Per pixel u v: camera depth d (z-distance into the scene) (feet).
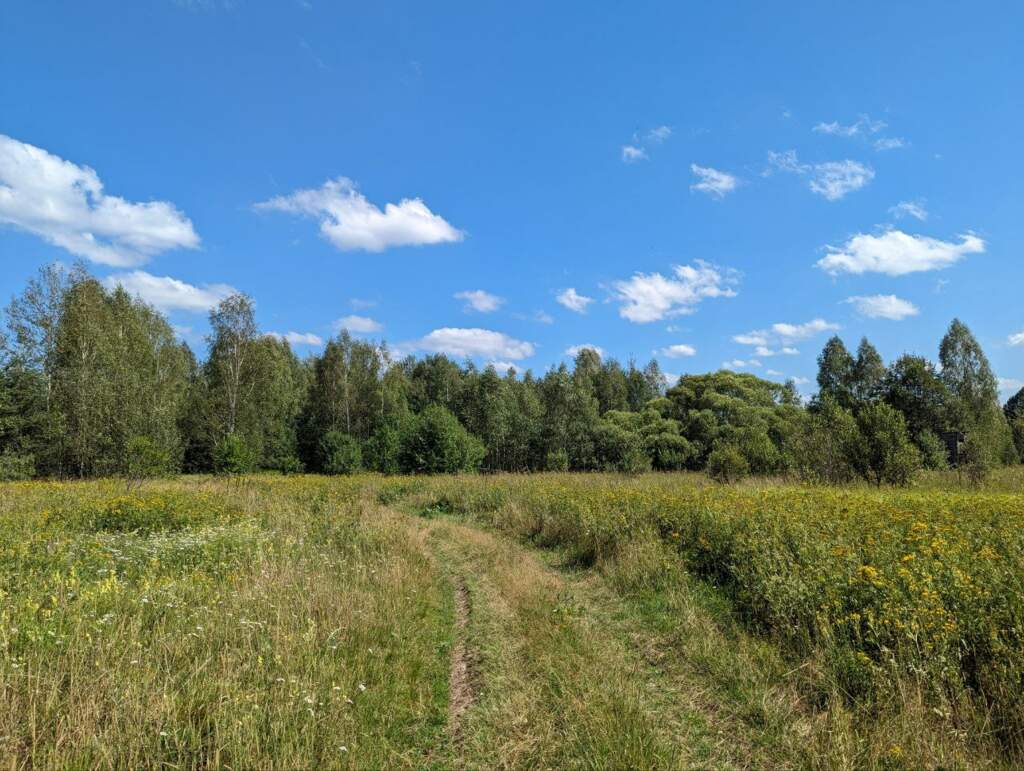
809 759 12.92
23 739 12.42
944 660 14.06
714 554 26.68
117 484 66.85
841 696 15.16
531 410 154.92
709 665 18.01
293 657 16.48
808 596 18.80
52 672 14.57
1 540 28.19
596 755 13.25
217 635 17.63
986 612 15.42
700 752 13.64
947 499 37.83
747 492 47.37
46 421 103.09
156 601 19.88
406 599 24.02
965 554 19.47
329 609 20.42
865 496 42.65
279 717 13.37
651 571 27.32
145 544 28.78
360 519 44.34
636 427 145.38
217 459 108.47
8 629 16.28
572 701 15.72
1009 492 51.11
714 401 137.39
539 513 44.14
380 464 120.67
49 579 21.84
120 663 14.74
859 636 16.31
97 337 109.09
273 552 28.27
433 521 50.52
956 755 12.25
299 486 69.26
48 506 43.55
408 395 201.36
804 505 33.17
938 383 99.45
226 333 137.18
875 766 12.30
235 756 12.00
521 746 13.82
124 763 11.96
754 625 20.44
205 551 27.45
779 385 165.07
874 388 118.21
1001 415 119.14
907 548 21.53
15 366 102.47
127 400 109.50
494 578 29.78
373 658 17.98
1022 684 13.29
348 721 13.99
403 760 13.25
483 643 20.63
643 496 40.11
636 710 15.17
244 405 137.39
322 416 175.42
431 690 16.90
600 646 20.15
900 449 59.98
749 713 15.21
